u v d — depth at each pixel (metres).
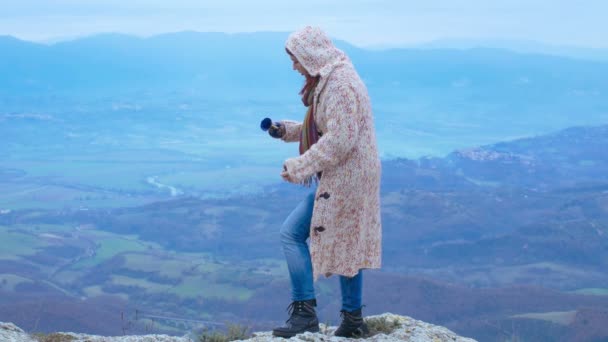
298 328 4.99
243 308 158.38
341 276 5.20
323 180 4.74
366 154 4.74
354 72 4.74
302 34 4.79
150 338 5.27
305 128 4.97
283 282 179.75
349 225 4.80
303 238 5.02
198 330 5.55
